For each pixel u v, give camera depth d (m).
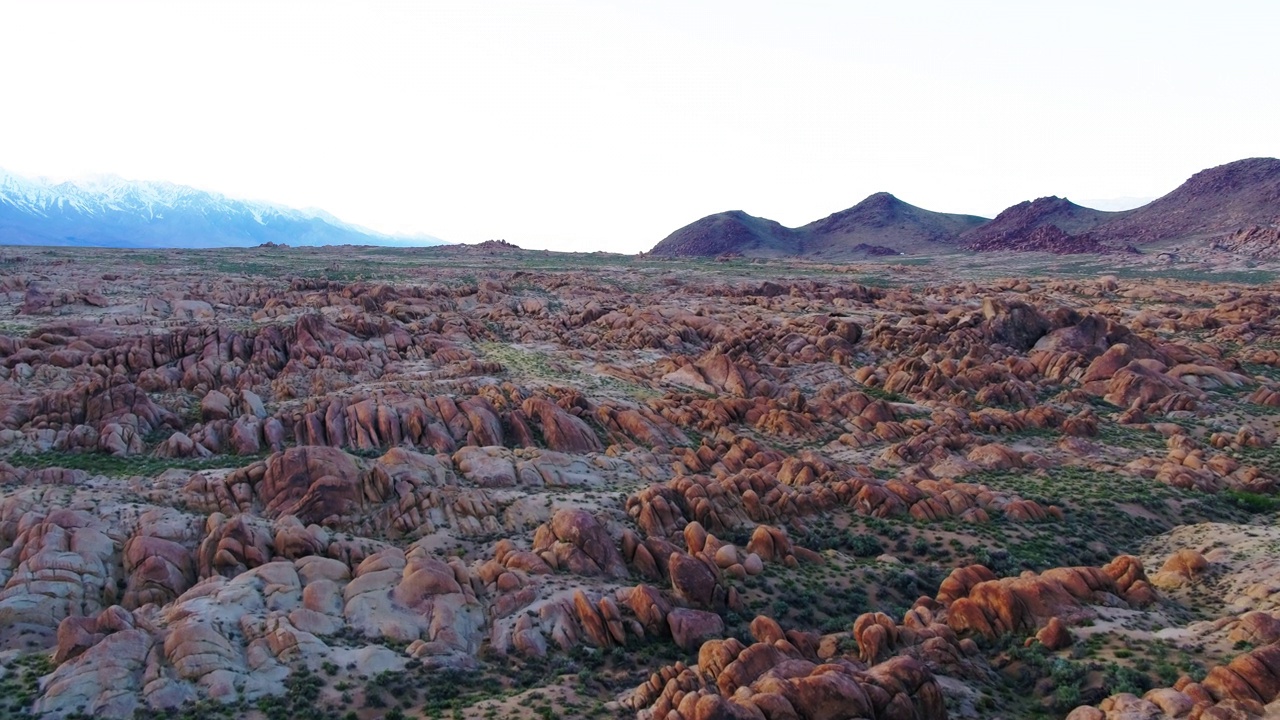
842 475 59.22
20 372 69.88
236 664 31.34
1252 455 68.50
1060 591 38.53
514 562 41.81
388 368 85.25
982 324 102.25
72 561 38.41
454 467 56.34
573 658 35.53
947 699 30.89
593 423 70.81
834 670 28.95
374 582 37.69
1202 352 97.81
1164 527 55.25
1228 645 33.88
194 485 48.78
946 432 71.19
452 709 30.67
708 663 31.73
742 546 47.97
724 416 76.00
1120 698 29.39
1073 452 69.62
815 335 103.38
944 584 41.16
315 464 49.38
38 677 30.23
